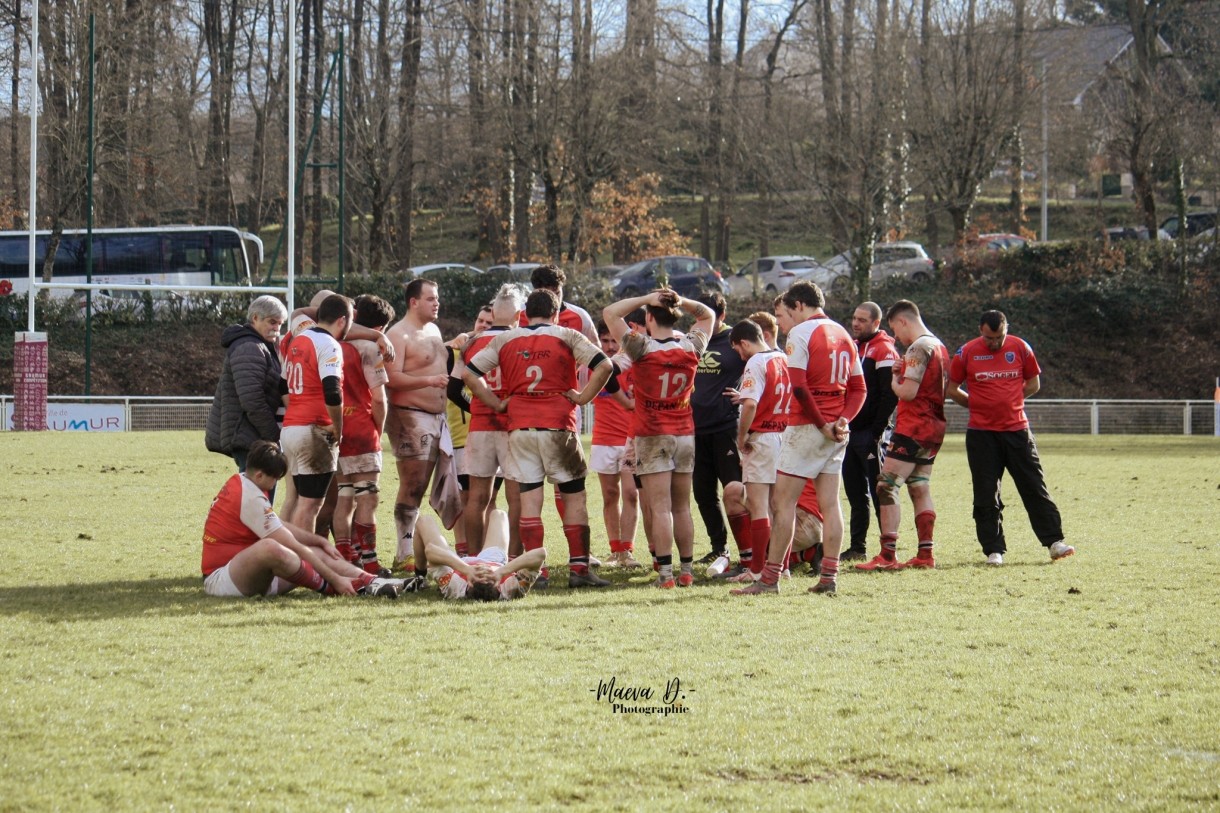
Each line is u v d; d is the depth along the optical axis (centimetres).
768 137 9569
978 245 9788
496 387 2052
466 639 1452
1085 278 9375
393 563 2145
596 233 10962
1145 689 1240
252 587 1734
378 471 2017
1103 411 6931
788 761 1021
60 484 3497
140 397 6519
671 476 1988
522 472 1905
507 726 1104
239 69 11956
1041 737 1083
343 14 10212
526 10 9481
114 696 1176
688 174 11656
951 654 1391
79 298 9144
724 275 10625
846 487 2341
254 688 1212
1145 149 9638
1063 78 9819
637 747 1052
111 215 10044
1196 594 1786
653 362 1914
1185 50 10431
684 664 1334
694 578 2059
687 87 10494
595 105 9606
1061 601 1739
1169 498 3303
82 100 8975
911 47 9288
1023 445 2191
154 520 2688
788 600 1759
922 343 2091
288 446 1898
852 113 9156
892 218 9375
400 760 1007
